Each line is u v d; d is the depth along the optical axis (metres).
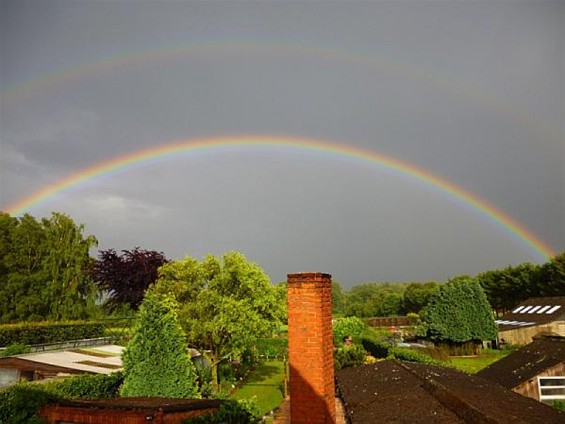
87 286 59.47
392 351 35.44
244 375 40.22
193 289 31.44
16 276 54.91
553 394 19.97
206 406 14.57
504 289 83.31
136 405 13.50
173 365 18.08
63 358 25.59
